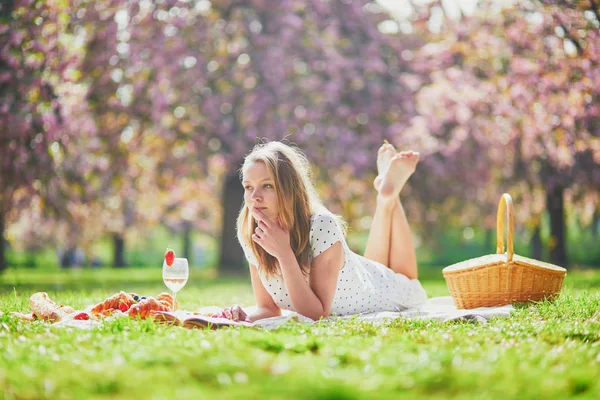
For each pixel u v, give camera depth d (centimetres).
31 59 1198
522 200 1898
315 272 478
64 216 1464
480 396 242
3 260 1980
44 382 262
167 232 3634
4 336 368
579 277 1367
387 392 244
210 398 237
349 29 1856
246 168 471
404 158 584
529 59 1301
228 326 411
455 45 1642
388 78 1833
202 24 1714
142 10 1636
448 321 439
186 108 1734
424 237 2186
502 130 1608
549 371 285
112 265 3262
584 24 974
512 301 535
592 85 1065
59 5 1238
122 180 1766
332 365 288
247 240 495
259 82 1733
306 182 487
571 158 1464
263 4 1770
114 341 345
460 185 1859
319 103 1719
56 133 1241
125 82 1606
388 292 550
